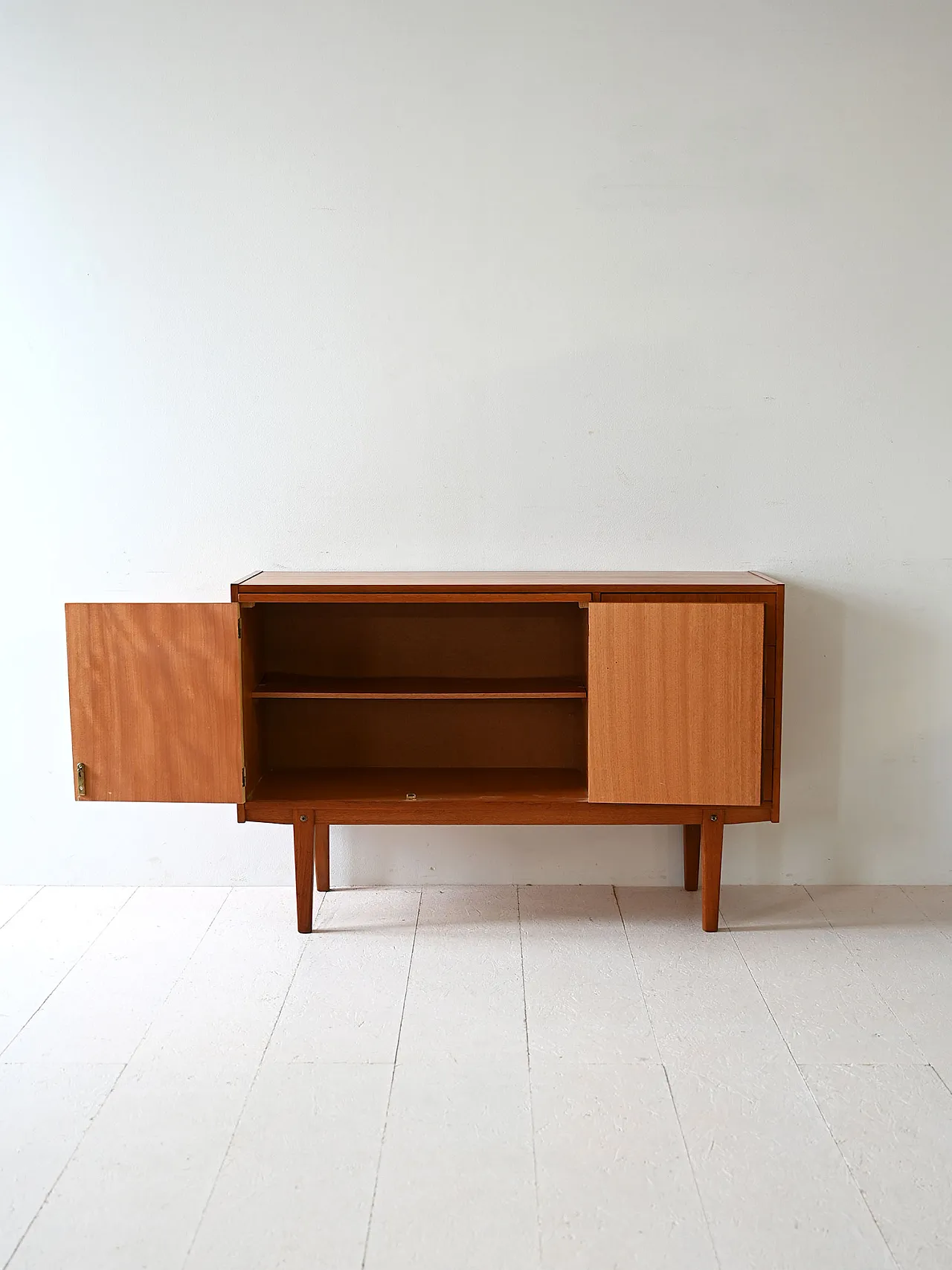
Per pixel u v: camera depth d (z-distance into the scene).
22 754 3.15
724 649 2.70
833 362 2.98
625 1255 1.72
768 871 3.19
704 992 2.55
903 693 3.10
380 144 2.93
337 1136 2.02
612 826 3.18
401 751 3.09
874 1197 1.85
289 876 3.19
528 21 2.89
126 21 2.90
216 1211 1.82
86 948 2.79
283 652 3.06
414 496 3.05
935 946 2.78
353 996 2.54
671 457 3.02
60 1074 2.22
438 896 3.13
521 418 3.02
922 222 2.93
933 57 2.88
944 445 3.00
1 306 3.00
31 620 3.11
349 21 2.90
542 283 2.97
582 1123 2.05
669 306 2.97
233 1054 2.29
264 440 3.04
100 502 3.07
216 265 2.98
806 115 2.91
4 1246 1.74
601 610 2.69
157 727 2.74
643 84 2.91
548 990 2.56
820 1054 2.28
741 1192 1.86
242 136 2.93
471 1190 1.87
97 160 2.94
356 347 3.00
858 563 3.05
